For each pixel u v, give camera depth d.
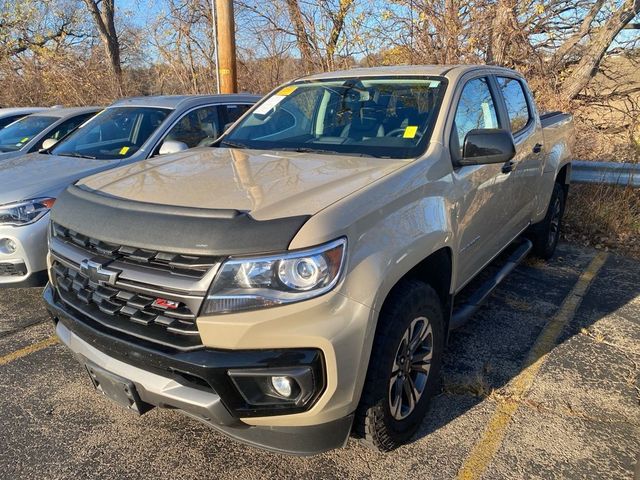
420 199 2.68
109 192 2.63
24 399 3.24
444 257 2.93
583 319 4.21
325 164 2.88
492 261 4.20
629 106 9.94
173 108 5.65
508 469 2.61
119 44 17.98
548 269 5.35
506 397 3.20
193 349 2.08
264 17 11.15
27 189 4.29
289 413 2.12
